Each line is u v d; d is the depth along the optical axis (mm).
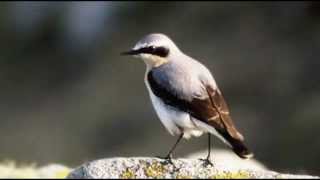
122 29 37312
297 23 35219
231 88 32312
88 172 8578
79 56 36500
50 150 29922
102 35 37281
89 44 37031
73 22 37688
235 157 18156
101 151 29875
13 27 37938
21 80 35469
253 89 32094
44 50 37156
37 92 34531
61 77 35469
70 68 35875
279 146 29062
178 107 9297
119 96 32562
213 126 9117
